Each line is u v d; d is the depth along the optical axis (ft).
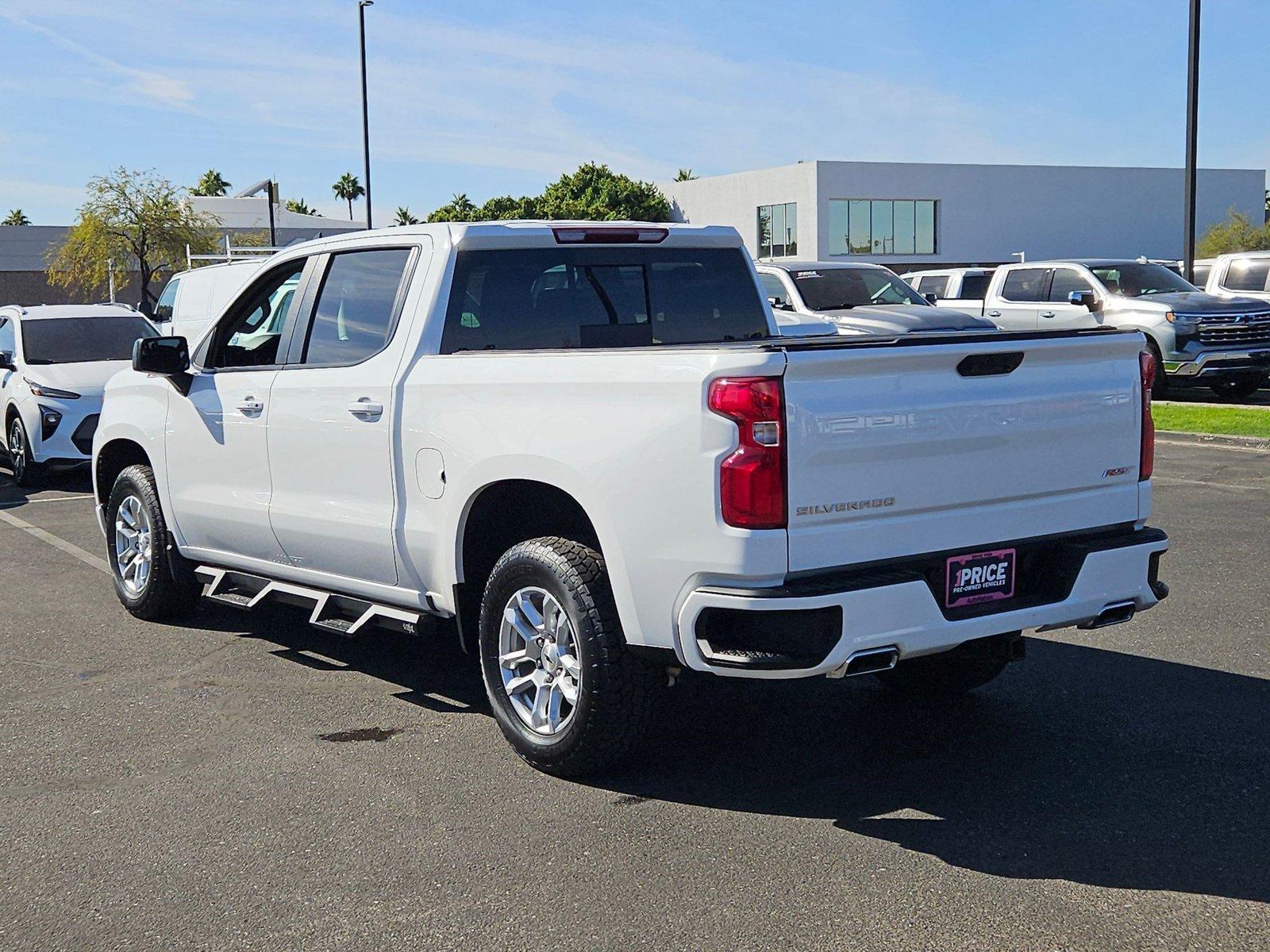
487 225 17.34
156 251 173.68
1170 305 58.18
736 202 195.00
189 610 23.32
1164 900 11.64
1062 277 63.36
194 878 12.48
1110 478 14.98
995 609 13.94
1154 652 19.88
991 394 13.83
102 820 13.99
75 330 45.19
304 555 18.76
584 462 14.01
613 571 13.91
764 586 12.73
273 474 18.98
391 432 16.70
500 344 17.35
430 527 16.25
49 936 11.35
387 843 13.24
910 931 11.11
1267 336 57.57
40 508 37.83
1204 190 193.67
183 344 20.54
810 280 51.44
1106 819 13.55
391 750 16.15
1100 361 14.83
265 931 11.39
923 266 179.63
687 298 19.20
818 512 12.81
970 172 179.73
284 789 14.82
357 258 18.34
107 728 17.16
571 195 238.27
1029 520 14.29
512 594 15.33
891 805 14.06
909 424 13.26
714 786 14.71
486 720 17.37
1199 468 39.47
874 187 175.42
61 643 21.74
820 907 11.60
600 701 14.26
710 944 10.95
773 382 12.53
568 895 11.95
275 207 216.33
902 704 17.74
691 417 12.96
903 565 13.44
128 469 23.15
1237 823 13.35
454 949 10.98
